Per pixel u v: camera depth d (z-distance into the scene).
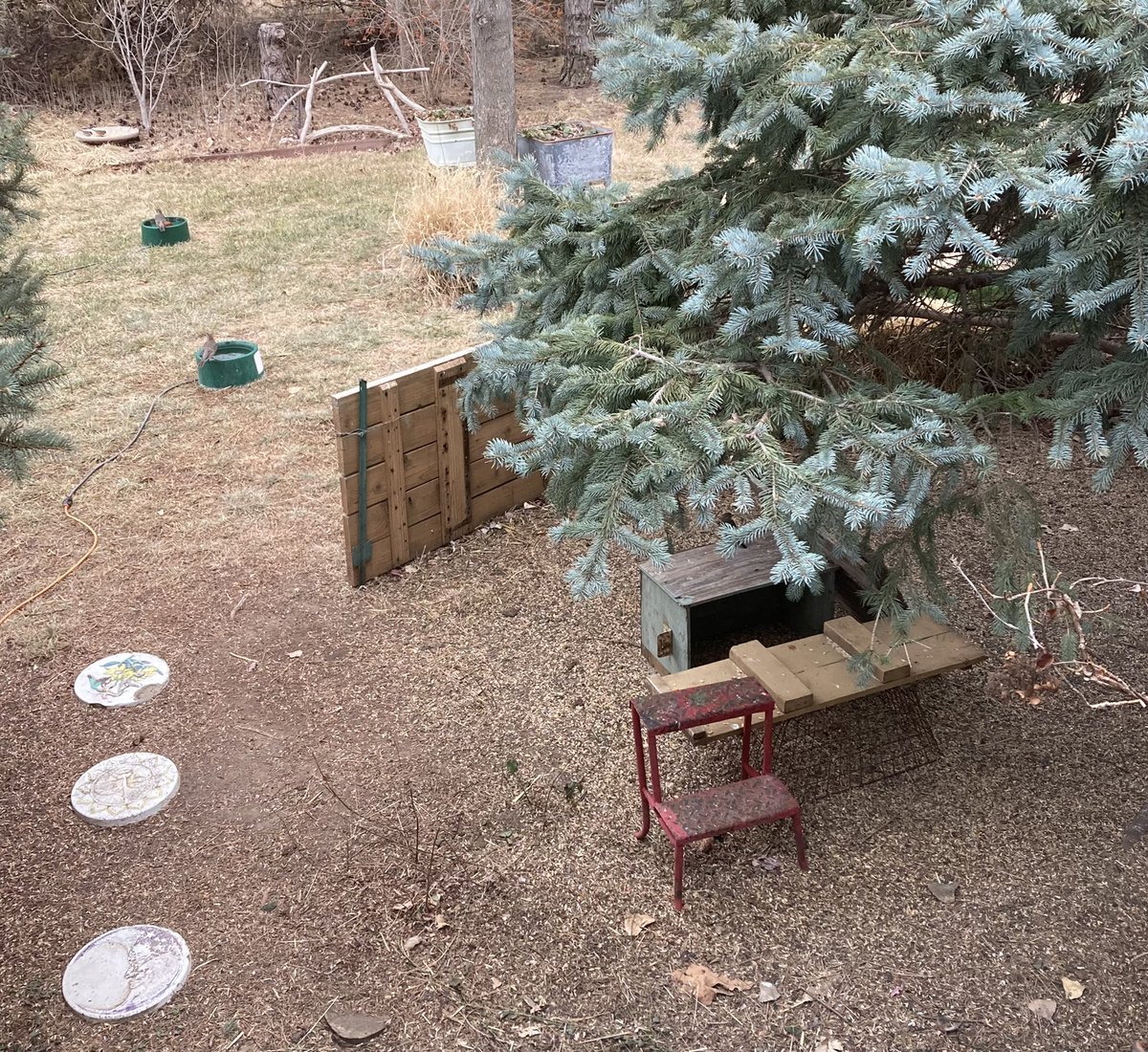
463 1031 3.22
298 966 3.46
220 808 4.16
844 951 3.45
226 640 5.21
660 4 3.88
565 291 4.20
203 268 10.24
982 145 2.90
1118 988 3.28
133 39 15.05
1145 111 2.89
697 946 3.49
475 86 11.62
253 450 7.02
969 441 3.27
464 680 4.88
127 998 3.33
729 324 3.34
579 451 3.29
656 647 4.73
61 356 8.36
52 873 3.86
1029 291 2.99
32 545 6.02
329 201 12.17
